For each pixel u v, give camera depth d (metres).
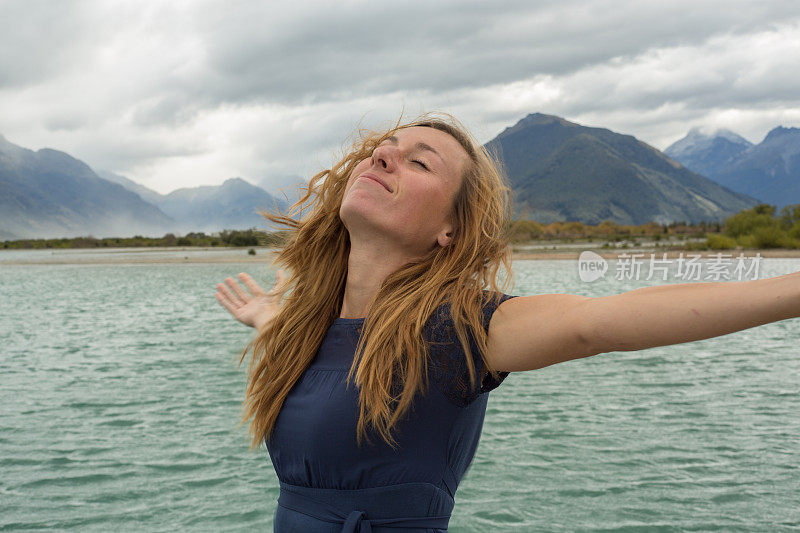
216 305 23.98
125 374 11.17
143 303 25.28
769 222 69.81
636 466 6.33
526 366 1.21
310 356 1.45
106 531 5.05
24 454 6.87
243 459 6.64
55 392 9.80
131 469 6.40
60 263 69.31
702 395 9.28
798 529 4.91
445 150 1.44
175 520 5.25
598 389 9.70
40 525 5.18
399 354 1.27
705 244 60.47
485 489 5.80
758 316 0.99
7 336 16.42
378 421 1.29
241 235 122.00
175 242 125.81
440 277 1.35
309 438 1.33
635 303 1.09
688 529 4.97
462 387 1.28
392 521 1.31
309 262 1.61
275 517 1.47
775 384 10.03
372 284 1.45
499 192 1.46
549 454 6.71
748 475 6.06
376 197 1.40
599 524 5.08
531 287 28.41
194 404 8.91
